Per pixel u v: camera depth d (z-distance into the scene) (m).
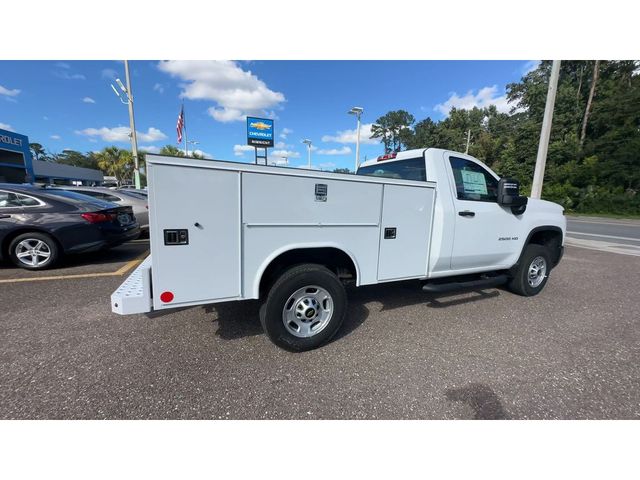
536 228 4.44
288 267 2.87
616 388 2.44
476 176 3.91
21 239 5.16
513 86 39.78
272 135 25.14
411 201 3.28
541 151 9.77
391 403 2.22
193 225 2.28
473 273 4.22
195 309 3.74
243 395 2.26
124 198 8.50
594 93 32.38
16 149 16.72
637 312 4.06
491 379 2.52
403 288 4.81
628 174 25.72
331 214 2.81
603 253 8.55
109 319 3.43
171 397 2.21
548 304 4.31
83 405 2.12
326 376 2.51
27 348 2.81
